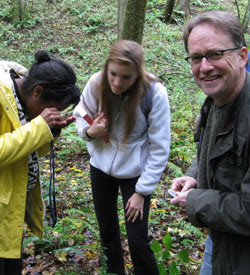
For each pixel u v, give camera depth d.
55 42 11.99
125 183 2.56
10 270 2.41
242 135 1.49
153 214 3.82
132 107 2.28
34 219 2.46
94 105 2.53
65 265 3.10
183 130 5.93
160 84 2.35
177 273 2.55
